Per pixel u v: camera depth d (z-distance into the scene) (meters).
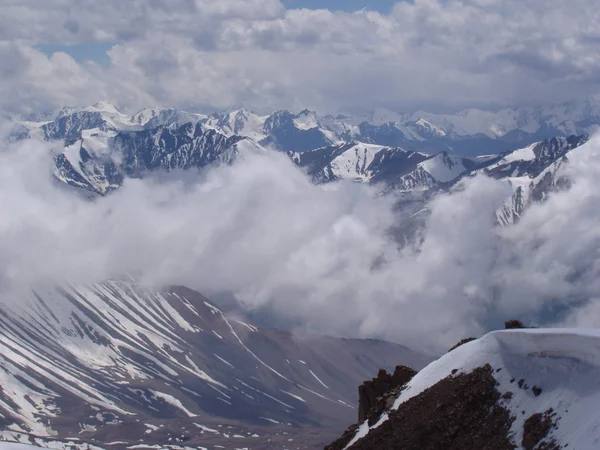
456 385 66.00
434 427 63.12
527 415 57.28
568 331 58.66
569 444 51.09
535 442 54.03
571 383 56.03
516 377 61.41
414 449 63.09
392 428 67.44
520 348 62.91
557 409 55.12
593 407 52.25
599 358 54.75
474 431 60.06
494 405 60.72
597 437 49.50
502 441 56.84
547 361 59.50
